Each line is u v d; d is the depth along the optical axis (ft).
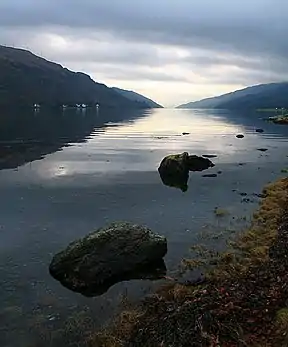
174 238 81.76
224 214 98.37
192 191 125.80
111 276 63.67
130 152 220.23
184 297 52.85
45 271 66.85
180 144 268.41
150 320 47.01
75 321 51.85
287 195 111.14
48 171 155.33
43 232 85.71
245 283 55.06
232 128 445.37
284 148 248.11
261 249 70.69
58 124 410.93
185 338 40.16
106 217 96.99
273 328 41.24
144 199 114.93
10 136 276.82
